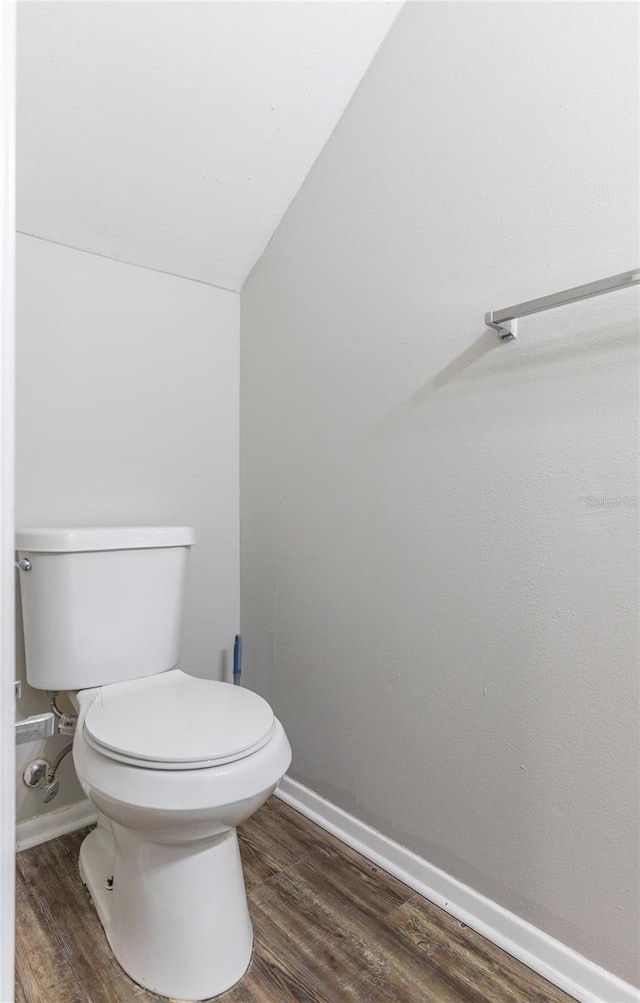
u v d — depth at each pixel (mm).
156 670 1384
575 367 991
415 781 1279
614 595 947
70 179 1366
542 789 1047
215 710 1138
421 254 1254
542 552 1043
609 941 961
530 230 1053
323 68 1334
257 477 1773
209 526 1781
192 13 1170
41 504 1451
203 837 988
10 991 595
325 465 1514
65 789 1471
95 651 1283
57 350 1469
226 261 1725
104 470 1558
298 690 1612
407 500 1291
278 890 1254
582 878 994
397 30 1288
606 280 873
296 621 1617
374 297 1367
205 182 1488
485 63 1118
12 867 604
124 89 1251
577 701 997
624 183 925
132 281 1597
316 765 1551
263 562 1750
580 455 986
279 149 1475
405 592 1297
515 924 1088
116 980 1022
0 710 591
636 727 924
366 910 1199
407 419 1289
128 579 1329
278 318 1679
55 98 1222
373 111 1355
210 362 1773
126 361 1593
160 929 1007
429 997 996
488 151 1118
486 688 1135
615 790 950
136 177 1417
